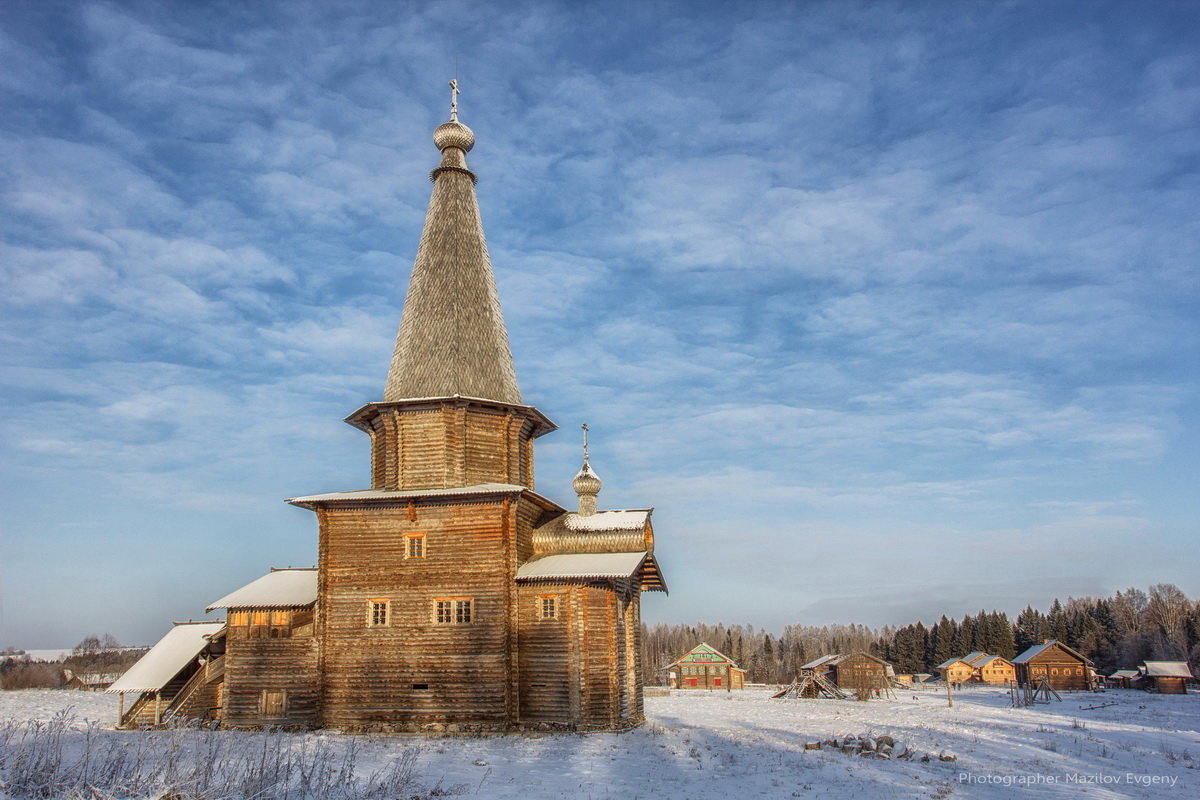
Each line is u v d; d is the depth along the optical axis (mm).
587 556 43094
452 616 40719
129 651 169875
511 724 39156
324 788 22234
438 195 48750
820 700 81312
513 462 44844
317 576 44156
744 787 27359
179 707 45438
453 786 25656
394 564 41656
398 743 35750
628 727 43062
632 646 47375
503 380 45219
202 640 51156
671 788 26797
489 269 48406
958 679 140750
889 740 36781
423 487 42656
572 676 39625
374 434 46500
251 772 21016
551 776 28312
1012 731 47500
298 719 41062
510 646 39750
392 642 40844
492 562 40719
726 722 50562
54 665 133000
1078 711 67375
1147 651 136750
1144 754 38594
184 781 20000
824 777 29625
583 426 49125
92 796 18719
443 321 45094
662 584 52062
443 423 43062
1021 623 182000
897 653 175375
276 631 42375
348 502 42031
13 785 18797
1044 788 28859
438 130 49938
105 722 48875
